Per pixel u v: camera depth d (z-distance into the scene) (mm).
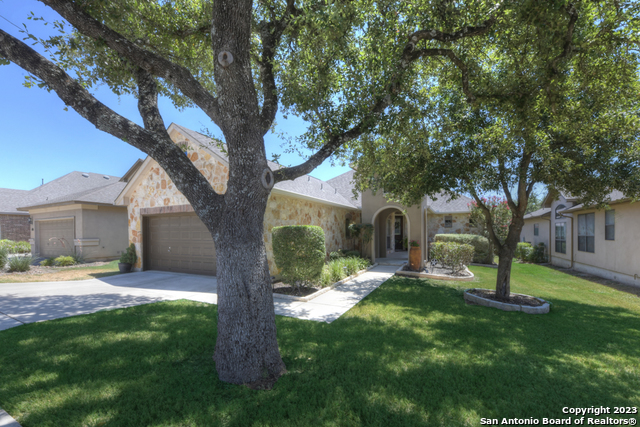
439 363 4113
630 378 3846
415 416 2967
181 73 4078
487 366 4059
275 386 3482
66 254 17062
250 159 3725
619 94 6105
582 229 14227
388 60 5387
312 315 6469
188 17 6301
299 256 8109
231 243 3660
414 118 6578
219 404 3098
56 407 3012
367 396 3283
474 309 7102
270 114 4832
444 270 13086
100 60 5625
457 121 7578
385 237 18438
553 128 6875
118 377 3627
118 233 17891
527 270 14508
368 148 7148
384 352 4465
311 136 5797
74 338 4867
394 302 7645
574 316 6691
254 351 3617
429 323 5938
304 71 5789
